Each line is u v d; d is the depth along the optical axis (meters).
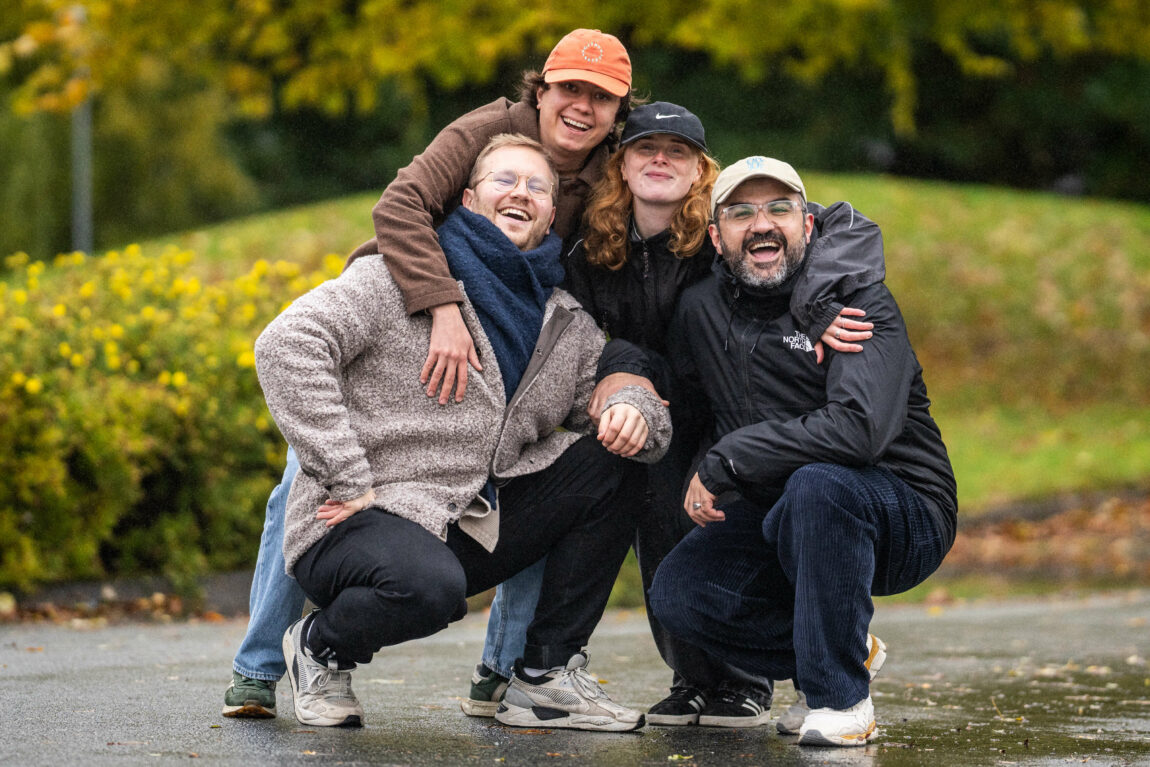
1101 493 20.97
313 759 5.39
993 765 5.61
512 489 6.39
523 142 6.45
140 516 11.72
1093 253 30.41
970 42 40.53
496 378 6.17
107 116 48.84
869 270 6.19
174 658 8.67
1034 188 47.41
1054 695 8.02
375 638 5.89
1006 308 28.61
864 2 20.36
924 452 6.25
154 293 13.26
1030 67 42.78
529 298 6.36
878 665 6.32
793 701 7.93
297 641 6.22
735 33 20.28
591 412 6.40
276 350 5.82
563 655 6.46
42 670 7.99
